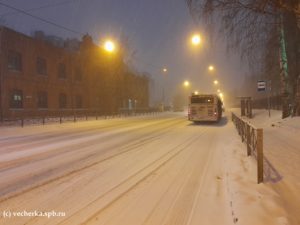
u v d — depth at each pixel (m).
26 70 34.41
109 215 4.77
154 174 7.40
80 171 7.79
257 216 4.57
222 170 7.69
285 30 13.92
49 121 31.25
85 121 32.44
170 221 4.51
